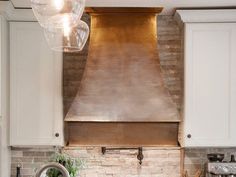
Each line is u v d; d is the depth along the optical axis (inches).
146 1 103.7
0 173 105.6
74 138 113.9
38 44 111.7
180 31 121.7
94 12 112.7
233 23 110.7
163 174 121.7
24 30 111.5
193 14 109.6
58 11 60.6
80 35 73.4
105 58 112.9
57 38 71.8
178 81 123.3
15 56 111.3
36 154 121.5
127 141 113.5
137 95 111.4
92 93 111.4
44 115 111.9
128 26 114.0
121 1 103.8
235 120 110.5
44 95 111.8
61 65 112.2
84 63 123.3
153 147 118.4
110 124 113.4
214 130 110.8
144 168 121.8
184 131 111.0
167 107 111.0
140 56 113.1
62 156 112.7
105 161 121.6
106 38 113.6
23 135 111.7
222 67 110.9
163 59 123.3
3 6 102.7
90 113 110.3
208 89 111.0
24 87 111.7
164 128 113.6
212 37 110.7
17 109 111.4
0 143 105.2
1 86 104.3
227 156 122.0
